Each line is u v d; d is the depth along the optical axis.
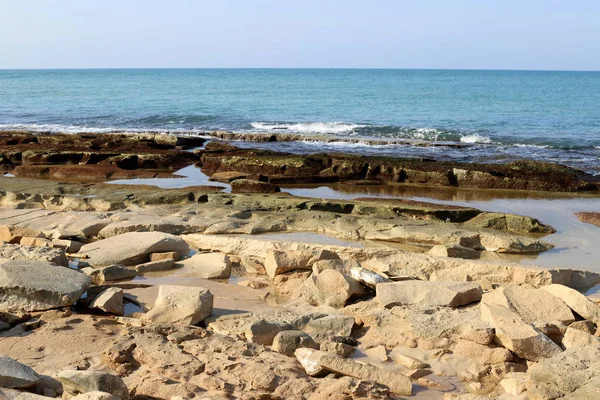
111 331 7.40
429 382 6.33
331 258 9.99
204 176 20.30
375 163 19.81
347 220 13.36
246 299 8.90
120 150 23.12
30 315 7.68
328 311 8.17
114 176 20.27
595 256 11.85
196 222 13.17
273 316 7.78
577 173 19.00
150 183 19.27
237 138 28.52
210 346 6.72
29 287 7.87
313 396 5.71
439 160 22.08
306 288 8.82
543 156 23.58
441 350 6.94
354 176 19.81
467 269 9.91
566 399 5.59
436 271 9.91
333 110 44.53
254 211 14.18
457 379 6.46
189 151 24.39
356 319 7.85
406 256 10.45
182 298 7.80
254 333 7.05
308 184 19.38
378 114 41.38
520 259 11.70
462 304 8.31
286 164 20.12
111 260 10.41
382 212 14.51
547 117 38.78
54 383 5.70
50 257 9.40
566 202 16.73
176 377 6.02
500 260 11.52
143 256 10.70
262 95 62.84
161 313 7.64
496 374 6.49
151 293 8.85
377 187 18.91
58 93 66.81
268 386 5.84
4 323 7.36
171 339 6.86
